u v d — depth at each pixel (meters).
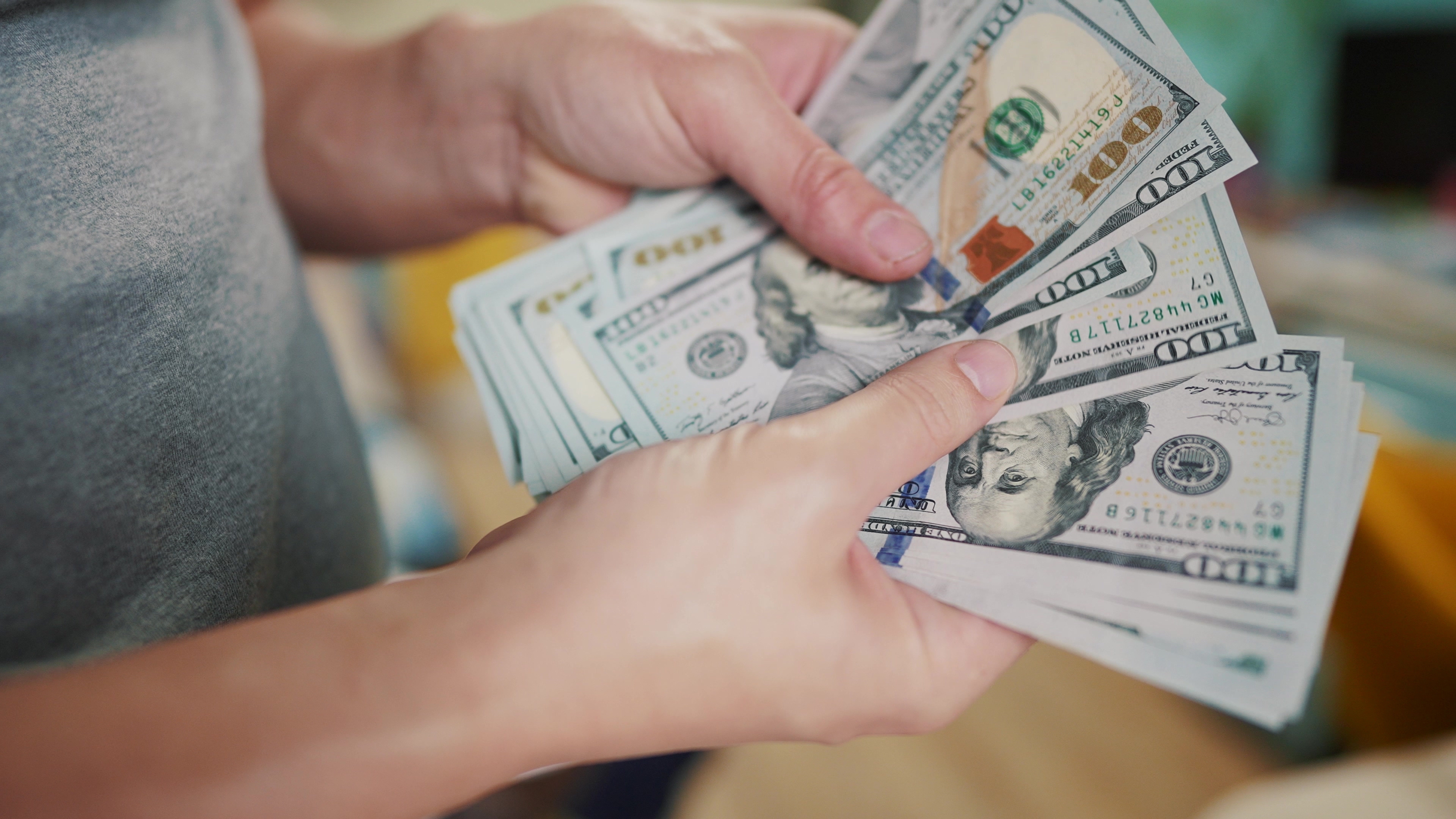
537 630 0.33
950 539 0.50
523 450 0.60
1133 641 0.43
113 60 0.43
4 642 0.31
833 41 0.76
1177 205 0.56
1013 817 1.50
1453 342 1.69
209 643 0.30
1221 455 0.49
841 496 0.39
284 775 0.28
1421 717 1.05
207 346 0.43
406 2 3.16
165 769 0.27
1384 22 2.25
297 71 0.90
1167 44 0.59
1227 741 1.62
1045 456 0.52
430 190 0.88
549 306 0.69
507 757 0.33
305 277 0.68
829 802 1.57
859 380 0.60
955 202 0.65
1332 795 0.83
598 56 0.68
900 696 0.43
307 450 0.55
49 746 0.26
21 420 0.32
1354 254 2.11
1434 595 0.97
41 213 0.35
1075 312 0.58
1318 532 0.45
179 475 0.40
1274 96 2.51
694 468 0.39
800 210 0.62
